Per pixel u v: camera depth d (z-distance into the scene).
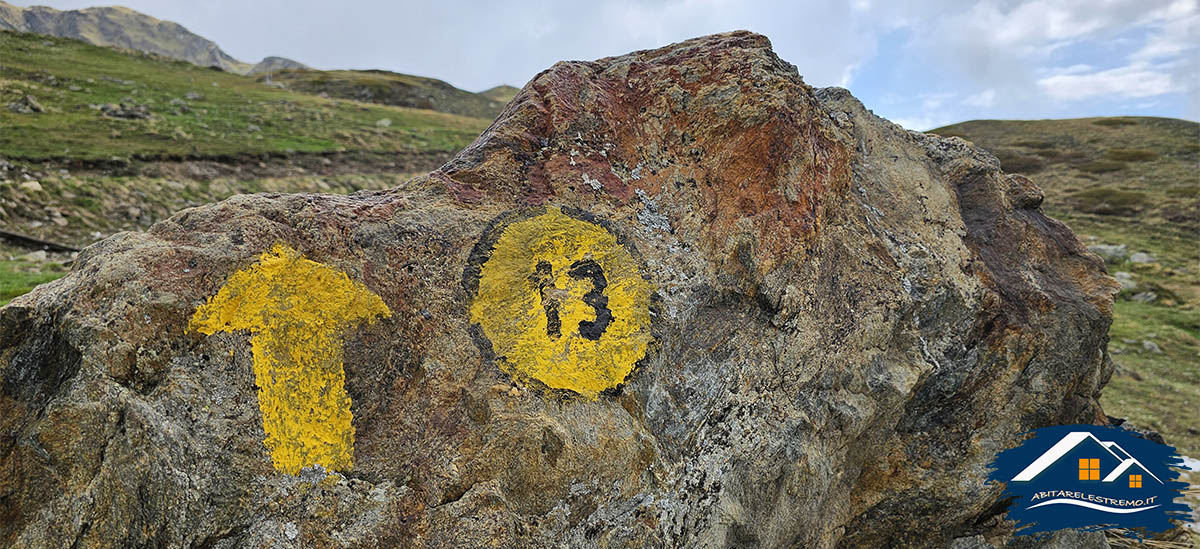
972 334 5.17
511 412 3.23
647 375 3.62
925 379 4.86
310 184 22.80
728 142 4.56
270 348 2.97
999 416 5.23
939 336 5.03
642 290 3.82
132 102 26.53
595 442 3.27
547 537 3.11
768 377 4.13
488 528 2.98
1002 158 41.78
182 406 2.74
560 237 3.87
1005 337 5.23
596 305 3.69
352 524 2.86
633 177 4.38
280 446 2.85
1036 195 6.13
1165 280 21.33
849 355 4.50
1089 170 37.62
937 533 5.23
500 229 3.80
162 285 2.89
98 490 2.64
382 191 3.96
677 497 3.57
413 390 3.25
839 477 4.56
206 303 2.94
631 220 4.14
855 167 5.50
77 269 3.08
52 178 16.55
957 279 5.12
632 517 3.39
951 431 5.16
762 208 4.40
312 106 34.81
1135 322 16.72
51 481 2.70
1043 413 5.35
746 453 3.91
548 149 4.29
